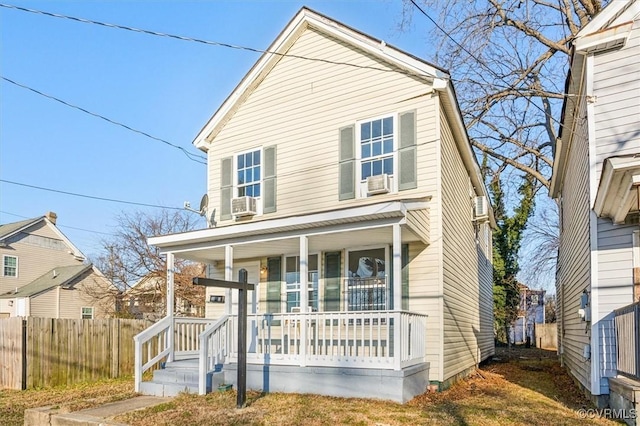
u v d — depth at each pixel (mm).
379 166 10078
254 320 9492
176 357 10195
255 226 9148
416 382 8133
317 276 10703
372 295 9953
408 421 6352
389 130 10039
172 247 10438
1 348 10297
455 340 10344
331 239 9484
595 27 7809
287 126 11344
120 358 12047
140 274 27625
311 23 11047
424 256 9414
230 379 8734
